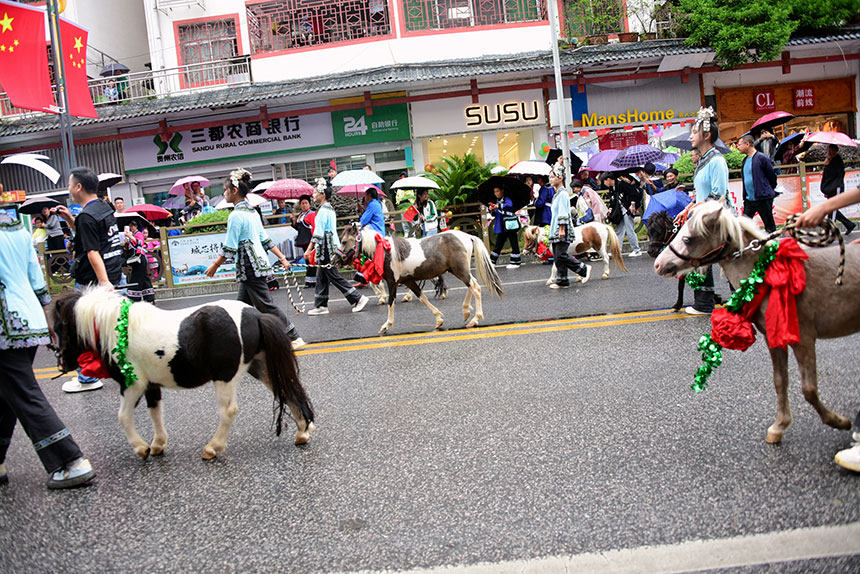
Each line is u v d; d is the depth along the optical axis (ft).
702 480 11.03
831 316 11.09
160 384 13.89
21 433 17.15
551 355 19.92
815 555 8.79
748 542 9.17
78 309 13.38
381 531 10.32
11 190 67.67
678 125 66.03
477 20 65.77
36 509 12.21
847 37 61.31
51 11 49.11
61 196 48.49
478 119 64.90
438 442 13.84
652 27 67.77
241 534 10.62
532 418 14.74
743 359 17.62
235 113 65.36
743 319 11.81
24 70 46.50
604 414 14.57
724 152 20.84
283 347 14.06
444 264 25.57
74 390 21.11
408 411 16.03
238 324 13.62
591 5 65.41
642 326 22.48
